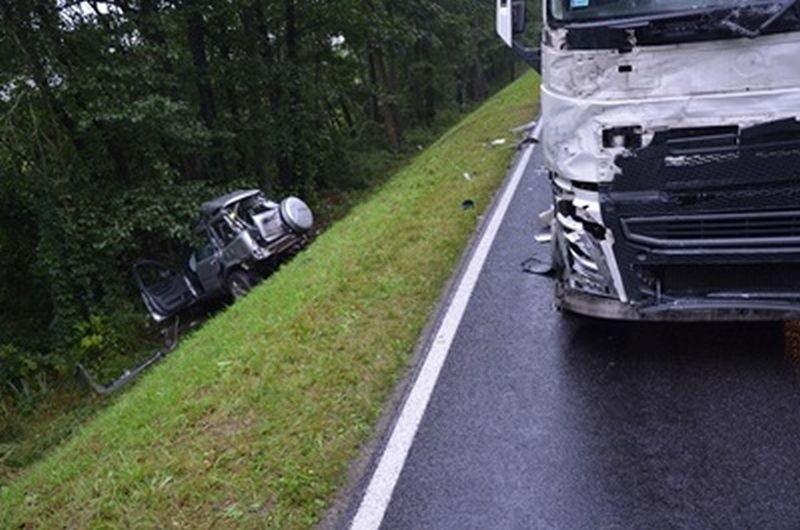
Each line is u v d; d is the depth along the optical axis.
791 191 3.92
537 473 3.90
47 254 13.80
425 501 3.80
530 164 11.31
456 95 41.66
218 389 5.46
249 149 19.55
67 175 14.52
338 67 24.20
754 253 4.08
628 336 5.33
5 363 13.28
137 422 5.52
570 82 4.26
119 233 14.12
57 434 10.88
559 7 4.34
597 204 4.32
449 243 8.02
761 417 4.11
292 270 10.09
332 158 24.09
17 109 13.58
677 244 4.18
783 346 4.85
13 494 5.36
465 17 32.69
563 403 4.56
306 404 4.88
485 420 4.49
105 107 13.75
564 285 4.97
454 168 12.63
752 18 3.73
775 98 3.81
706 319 4.34
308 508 3.83
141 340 14.27
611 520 3.46
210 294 14.05
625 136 4.13
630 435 4.12
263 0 19.27
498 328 5.79
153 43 15.48
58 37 13.96
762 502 3.44
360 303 6.64
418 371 5.27
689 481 3.66
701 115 3.95
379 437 4.47
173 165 16.84
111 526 3.93
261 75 18.81
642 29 3.93
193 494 4.05
